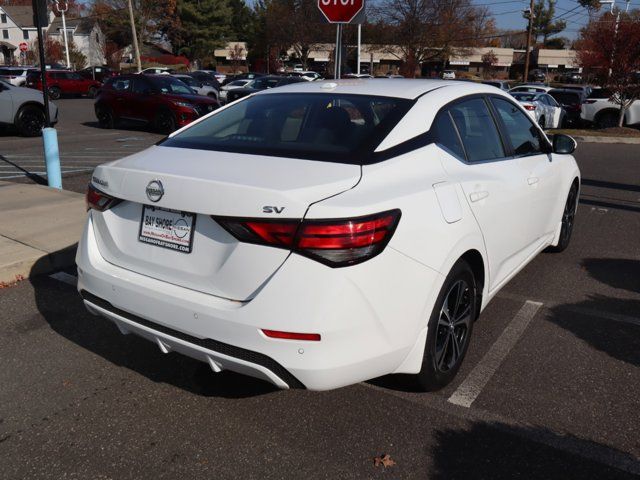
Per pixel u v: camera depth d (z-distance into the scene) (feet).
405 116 10.50
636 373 11.83
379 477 8.77
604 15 98.37
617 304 15.42
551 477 8.82
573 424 10.11
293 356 8.23
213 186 8.54
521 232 13.75
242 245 8.34
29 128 48.39
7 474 8.77
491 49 212.84
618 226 23.91
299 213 8.04
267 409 10.47
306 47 153.17
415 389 10.70
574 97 71.92
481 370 11.85
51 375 11.52
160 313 9.16
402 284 8.85
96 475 8.78
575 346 12.96
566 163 17.39
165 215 9.27
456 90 12.25
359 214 8.21
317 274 8.04
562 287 16.58
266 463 9.06
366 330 8.50
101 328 13.58
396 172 9.41
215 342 8.70
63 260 17.35
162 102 53.47
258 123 11.19
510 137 13.85
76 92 115.55
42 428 9.87
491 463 9.11
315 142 10.08
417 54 123.75
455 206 10.16
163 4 209.05
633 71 61.16
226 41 221.66
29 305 14.74
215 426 9.98
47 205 22.67
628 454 9.36
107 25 221.05
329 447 9.45
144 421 10.11
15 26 234.79
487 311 14.83
